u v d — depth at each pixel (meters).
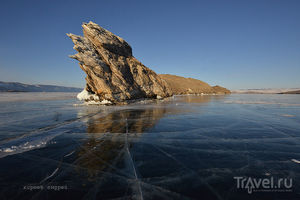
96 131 7.68
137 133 7.36
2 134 7.07
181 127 8.53
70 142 6.07
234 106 18.92
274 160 4.49
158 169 3.97
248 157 4.70
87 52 21.19
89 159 4.56
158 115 12.35
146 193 3.02
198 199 2.87
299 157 4.69
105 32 23.69
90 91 23.66
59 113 13.23
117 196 2.94
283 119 10.85
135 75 26.91
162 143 6.00
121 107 17.89
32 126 8.62
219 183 3.36
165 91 34.59
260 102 24.62
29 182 3.40
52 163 4.29
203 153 5.02
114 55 23.94
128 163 4.30
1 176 3.63
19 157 4.68
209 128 8.34
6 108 16.31
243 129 8.12
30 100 27.61
